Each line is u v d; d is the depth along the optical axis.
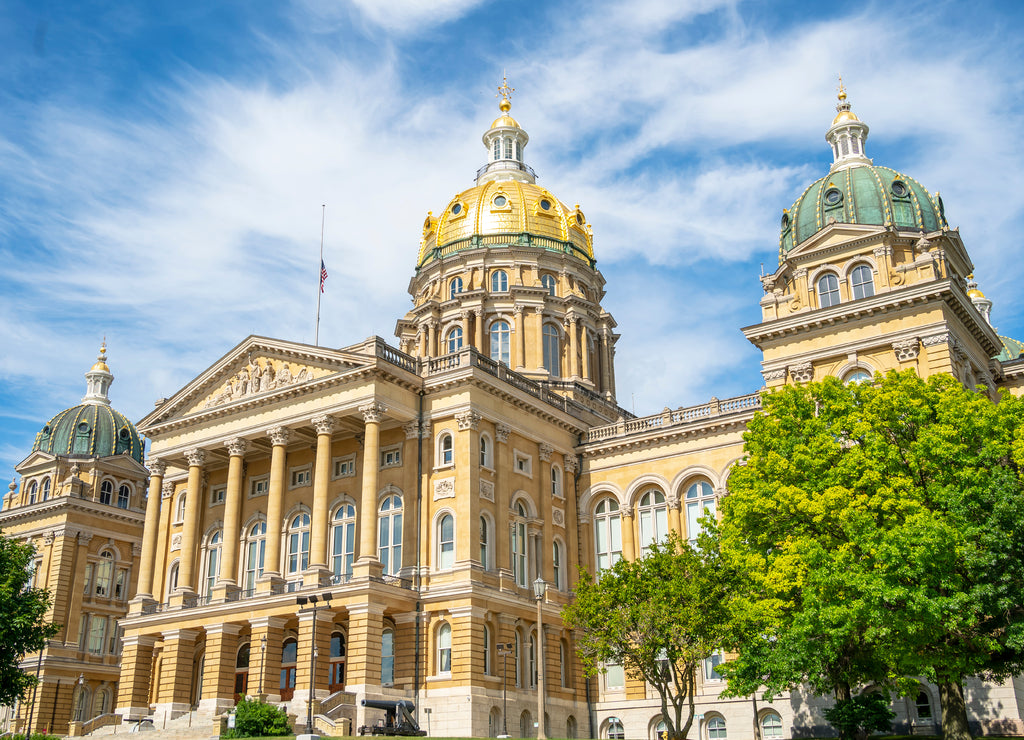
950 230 57.41
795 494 41.00
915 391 42.03
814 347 55.66
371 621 52.38
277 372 62.00
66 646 83.50
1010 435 39.34
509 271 82.25
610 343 86.38
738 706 56.72
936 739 43.19
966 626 36.84
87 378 104.12
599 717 61.50
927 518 36.28
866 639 37.19
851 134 65.38
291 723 49.25
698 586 44.06
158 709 59.00
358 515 60.12
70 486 89.62
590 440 67.75
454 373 58.88
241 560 65.06
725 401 63.44
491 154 97.06
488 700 53.00
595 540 66.56
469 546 55.19
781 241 62.50
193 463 64.25
